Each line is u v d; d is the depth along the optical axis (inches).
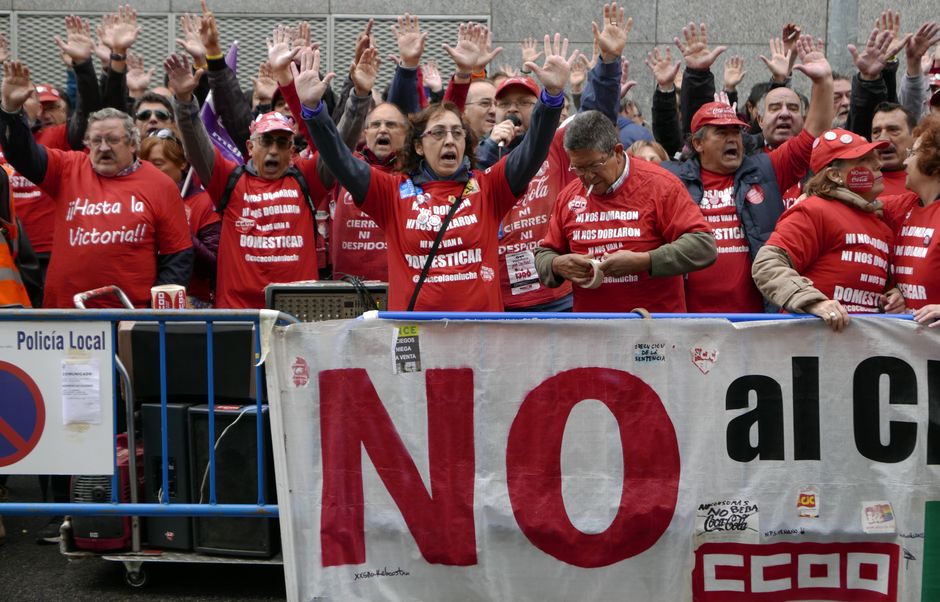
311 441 170.4
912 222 187.2
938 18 407.5
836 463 172.1
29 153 231.8
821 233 187.3
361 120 254.7
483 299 200.8
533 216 238.5
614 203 204.1
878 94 255.0
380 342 170.9
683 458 171.9
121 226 233.6
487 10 421.1
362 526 170.9
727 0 411.5
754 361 172.2
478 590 172.2
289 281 241.3
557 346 171.6
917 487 171.5
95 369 178.9
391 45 427.2
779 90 276.2
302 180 246.4
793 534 172.4
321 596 170.1
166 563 212.1
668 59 278.1
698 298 217.9
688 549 172.2
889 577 171.9
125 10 287.0
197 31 303.4
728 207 220.4
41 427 180.1
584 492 172.1
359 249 254.8
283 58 238.7
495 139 238.5
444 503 171.3
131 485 189.9
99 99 286.5
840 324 170.7
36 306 250.5
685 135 280.1
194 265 265.4
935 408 171.3
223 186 243.6
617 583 172.4
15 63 225.8
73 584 200.4
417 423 171.3
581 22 415.8
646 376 171.8
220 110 276.2
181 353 189.6
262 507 179.0
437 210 201.0
